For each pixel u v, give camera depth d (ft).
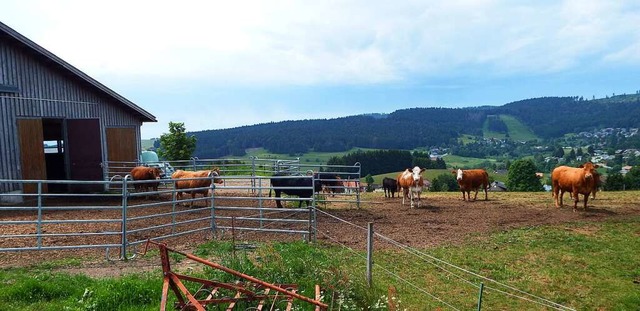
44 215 41.96
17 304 18.70
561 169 49.03
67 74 55.88
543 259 29.25
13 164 49.08
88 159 57.31
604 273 26.37
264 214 43.96
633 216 43.06
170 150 97.25
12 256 27.68
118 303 19.02
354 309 19.01
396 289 23.32
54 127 66.23
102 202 51.21
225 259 23.68
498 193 68.33
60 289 20.25
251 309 18.21
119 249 29.84
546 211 46.93
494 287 24.39
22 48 49.88
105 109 62.44
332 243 32.37
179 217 41.65
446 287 24.32
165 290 14.65
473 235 35.88
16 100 49.32
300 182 47.80
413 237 35.12
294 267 23.21
